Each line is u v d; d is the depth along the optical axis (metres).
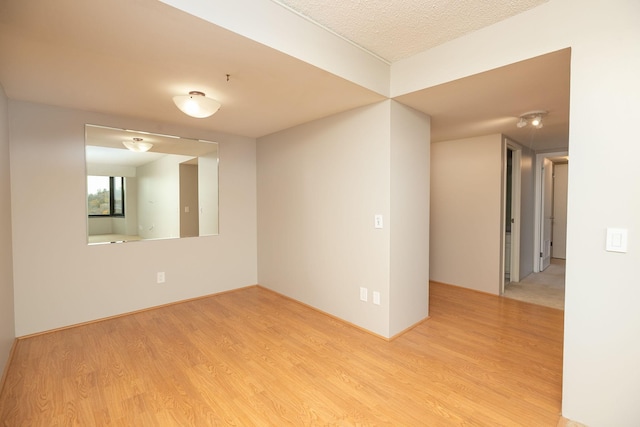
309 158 3.43
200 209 3.81
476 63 2.10
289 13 1.85
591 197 1.64
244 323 3.08
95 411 1.80
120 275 3.23
